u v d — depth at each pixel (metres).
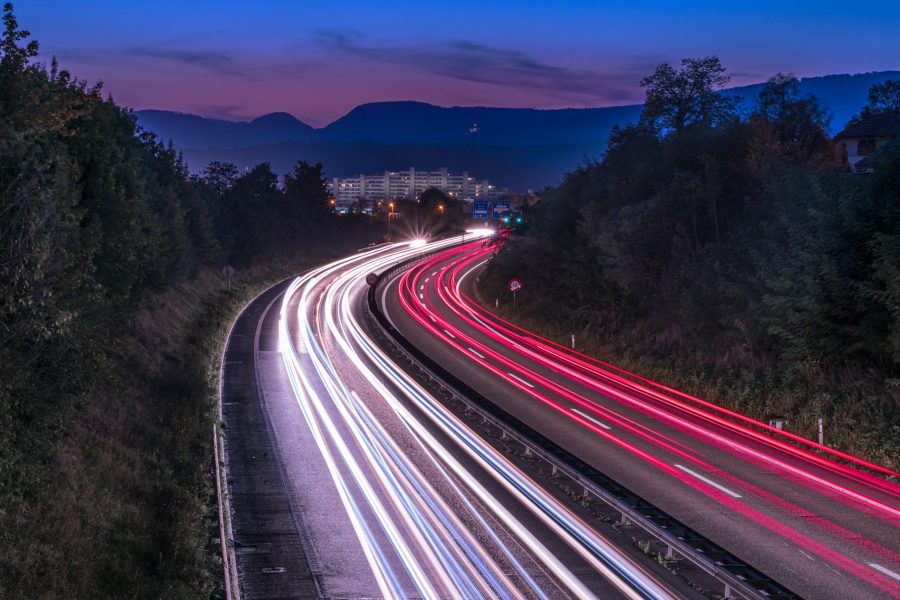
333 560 16.06
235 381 36.38
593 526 17.86
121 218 28.25
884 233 28.50
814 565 15.66
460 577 14.99
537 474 22.25
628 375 39.75
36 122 19.45
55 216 16.19
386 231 165.50
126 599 14.01
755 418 29.66
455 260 118.56
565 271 62.62
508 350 49.41
